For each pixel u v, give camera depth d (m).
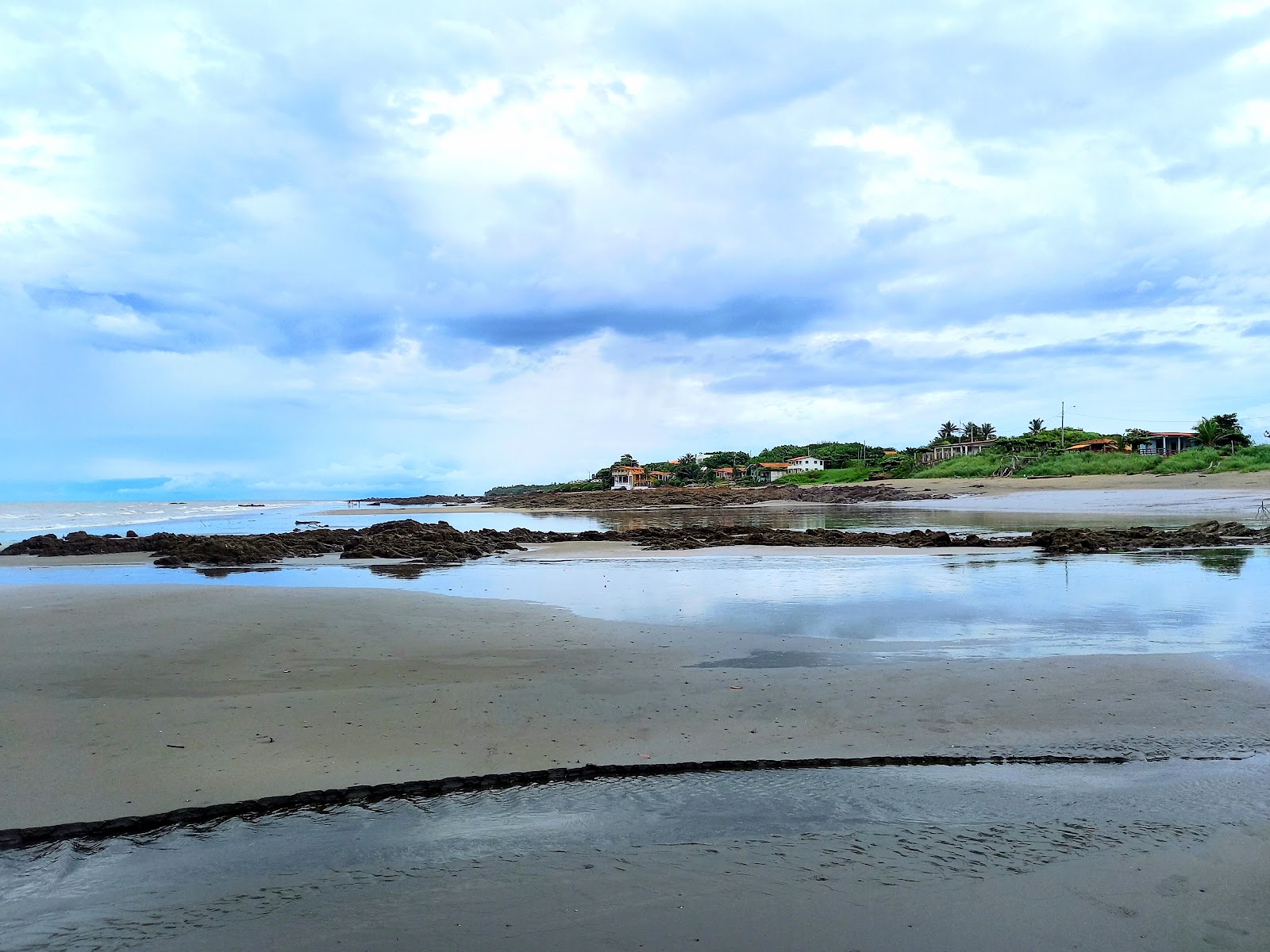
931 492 82.12
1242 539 25.31
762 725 6.68
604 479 175.75
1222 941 3.51
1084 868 4.21
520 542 31.48
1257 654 9.15
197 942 3.56
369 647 9.82
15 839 4.59
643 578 17.89
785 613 12.54
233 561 23.50
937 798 5.21
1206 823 4.75
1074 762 5.86
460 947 3.49
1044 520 39.66
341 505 119.19
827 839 4.62
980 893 3.95
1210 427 98.88
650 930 3.64
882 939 3.54
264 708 7.07
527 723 6.72
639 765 5.78
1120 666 8.52
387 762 5.77
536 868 4.28
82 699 7.37
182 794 5.17
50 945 3.54
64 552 26.58
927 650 9.65
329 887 4.08
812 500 84.75
